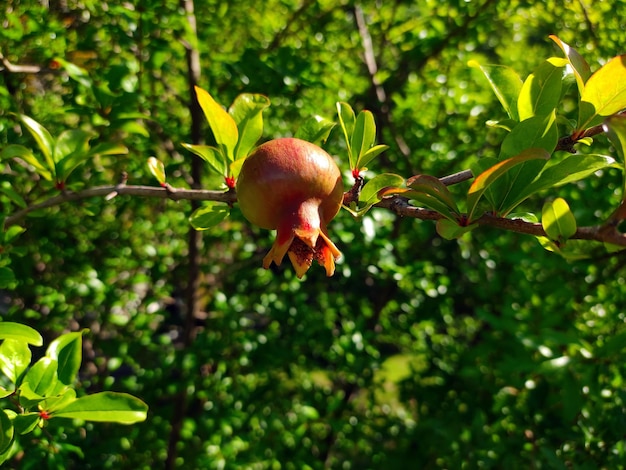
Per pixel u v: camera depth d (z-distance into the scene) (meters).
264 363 0.71
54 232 0.70
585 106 0.31
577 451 0.60
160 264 0.74
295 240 0.31
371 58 0.76
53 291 0.65
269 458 0.70
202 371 0.73
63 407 0.33
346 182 0.63
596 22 0.66
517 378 0.64
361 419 0.79
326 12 0.80
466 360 0.68
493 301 0.75
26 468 0.48
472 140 0.79
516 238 0.72
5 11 0.59
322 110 0.74
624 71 0.29
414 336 0.83
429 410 0.78
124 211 0.71
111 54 0.65
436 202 0.30
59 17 0.66
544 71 0.32
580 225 0.63
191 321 0.69
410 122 0.82
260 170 0.28
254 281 0.79
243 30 0.78
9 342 0.34
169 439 0.70
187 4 0.57
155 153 0.67
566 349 0.63
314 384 0.80
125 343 0.68
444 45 0.74
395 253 0.81
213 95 0.62
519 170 0.30
